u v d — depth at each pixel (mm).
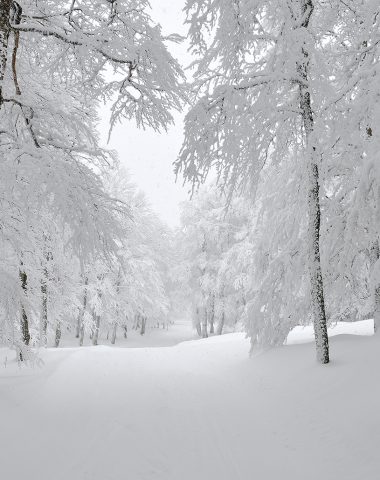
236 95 6871
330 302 9641
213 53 6961
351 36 8320
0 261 6629
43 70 7309
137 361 11312
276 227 10227
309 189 7980
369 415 5039
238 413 6309
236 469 4414
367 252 8820
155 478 4125
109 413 6113
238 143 7082
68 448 4691
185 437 5301
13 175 5059
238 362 10117
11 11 5883
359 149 6445
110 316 28656
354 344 8031
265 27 9219
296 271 9219
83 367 9656
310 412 5809
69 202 5324
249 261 22781
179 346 15680
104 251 6137
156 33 6445
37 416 5609
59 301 16453
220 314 28844
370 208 5586
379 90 5156
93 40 6102
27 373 8398
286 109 7621
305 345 9352
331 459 4480
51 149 6832
